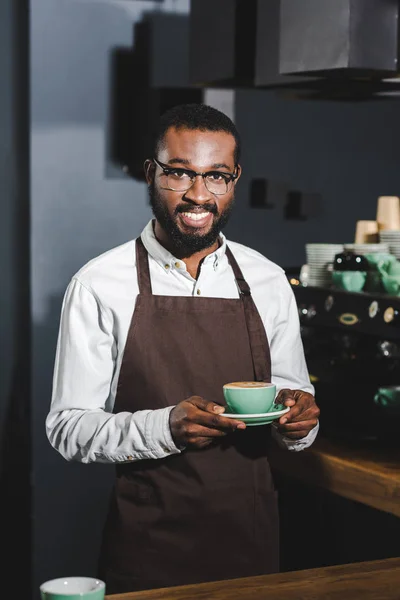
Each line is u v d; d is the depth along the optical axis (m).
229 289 2.38
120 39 3.75
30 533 3.78
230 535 2.29
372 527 2.93
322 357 3.15
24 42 3.67
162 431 2.10
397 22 2.90
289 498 3.26
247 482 2.31
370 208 4.26
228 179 2.21
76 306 2.26
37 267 3.72
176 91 3.77
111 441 2.15
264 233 4.04
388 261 2.97
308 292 3.18
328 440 2.99
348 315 3.00
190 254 2.31
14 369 3.80
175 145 2.16
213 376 2.30
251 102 3.96
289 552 3.25
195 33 3.56
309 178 4.11
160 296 2.29
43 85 3.67
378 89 3.28
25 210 3.73
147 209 3.85
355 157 4.20
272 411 2.16
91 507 3.83
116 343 2.29
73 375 2.25
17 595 3.83
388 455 2.80
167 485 2.25
